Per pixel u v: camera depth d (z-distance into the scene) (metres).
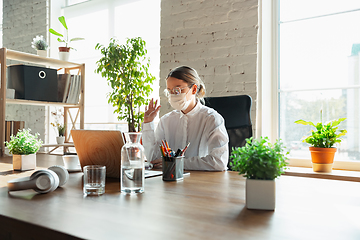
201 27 2.79
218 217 0.71
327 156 2.17
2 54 2.42
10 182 0.96
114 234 0.59
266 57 2.62
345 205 0.82
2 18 4.21
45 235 0.63
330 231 0.61
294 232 0.60
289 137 2.62
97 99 3.71
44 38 3.82
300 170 2.28
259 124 2.56
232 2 2.64
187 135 1.94
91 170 0.95
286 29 2.64
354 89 2.37
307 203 0.85
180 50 2.90
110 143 1.21
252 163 0.78
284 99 2.64
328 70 2.47
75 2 3.94
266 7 2.63
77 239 0.58
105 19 3.67
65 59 2.97
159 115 3.02
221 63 2.69
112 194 0.95
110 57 2.96
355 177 1.99
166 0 2.98
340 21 2.43
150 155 1.81
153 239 0.57
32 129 3.87
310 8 2.54
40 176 0.96
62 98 2.94
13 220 0.70
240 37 2.61
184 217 0.71
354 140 2.36
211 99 2.14
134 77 2.98
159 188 1.05
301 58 2.58
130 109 3.05
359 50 2.36
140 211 0.76
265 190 0.77
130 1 3.48
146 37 3.36
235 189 1.03
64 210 0.77
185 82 1.79
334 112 2.45
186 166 1.55
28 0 3.95
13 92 2.57
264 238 0.57
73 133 1.28
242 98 2.04
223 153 1.55
